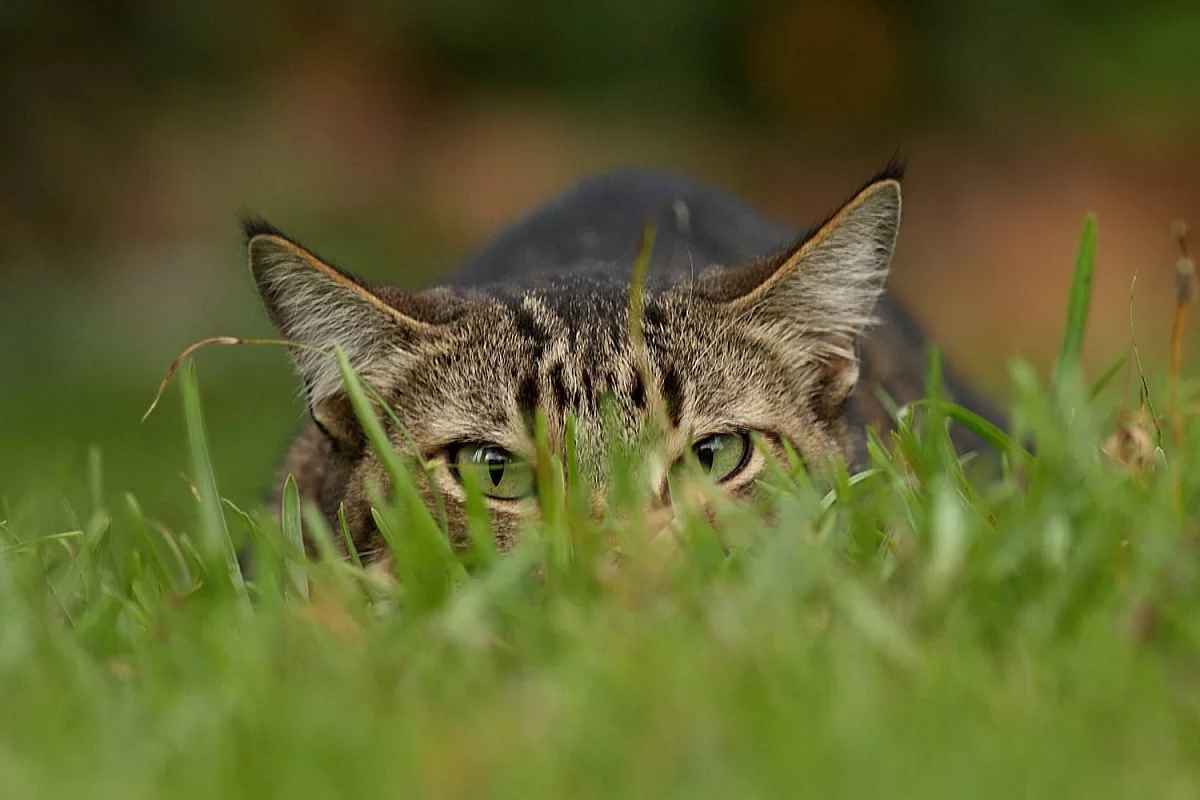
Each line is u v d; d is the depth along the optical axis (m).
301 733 5.02
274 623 5.98
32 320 22.31
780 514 6.59
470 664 5.63
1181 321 7.85
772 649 5.44
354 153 25.47
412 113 25.75
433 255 24.56
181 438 18.34
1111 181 24.75
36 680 5.63
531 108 25.11
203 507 7.09
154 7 22.86
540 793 4.65
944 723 5.02
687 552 6.30
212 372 22.00
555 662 5.53
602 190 11.02
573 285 8.52
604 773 4.77
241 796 4.73
